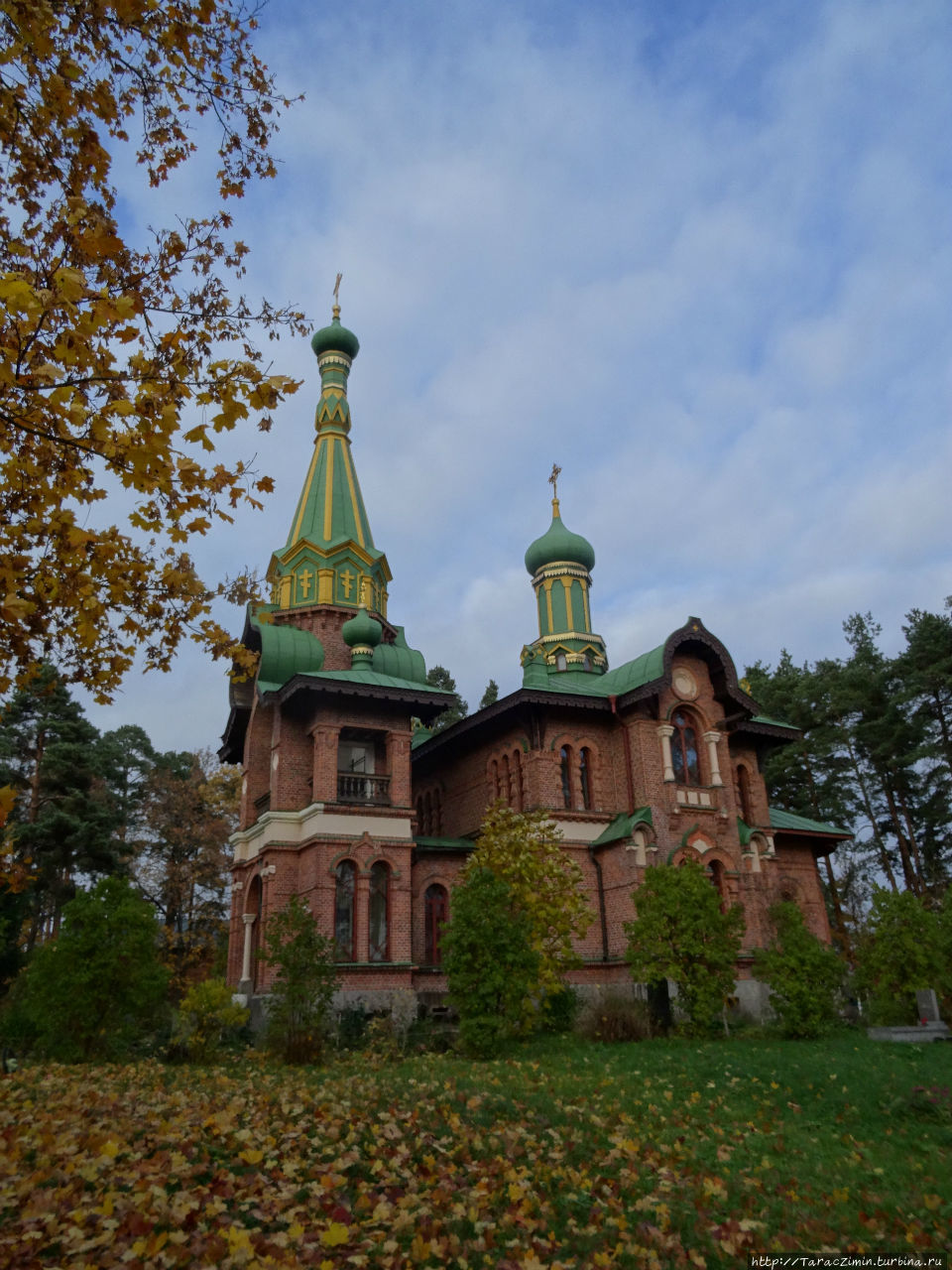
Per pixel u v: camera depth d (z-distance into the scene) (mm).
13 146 7406
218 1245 6008
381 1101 11609
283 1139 9281
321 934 24984
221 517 7734
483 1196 7828
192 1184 7582
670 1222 7609
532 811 26578
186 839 46906
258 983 27625
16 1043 20438
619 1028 20125
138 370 6734
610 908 28078
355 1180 8227
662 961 21297
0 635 7672
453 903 20312
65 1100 10938
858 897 47375
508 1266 6324
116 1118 9875
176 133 8742
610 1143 9984
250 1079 14906
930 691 43188
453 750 34406
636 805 29000
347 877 27000
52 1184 7254
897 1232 7523
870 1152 9727
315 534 35125
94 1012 18312
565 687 30547
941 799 43125
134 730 54812
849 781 45875
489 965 19062
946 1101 11305
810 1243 7246
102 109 7578
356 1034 21828
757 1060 15781
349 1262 6250
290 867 27422
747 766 33750
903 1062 15062
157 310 7941
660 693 29672
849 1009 25219
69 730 41156
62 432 6906
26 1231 6008
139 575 8133
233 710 33344
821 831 34656
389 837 27125
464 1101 11836
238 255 8617
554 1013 23250
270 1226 6844
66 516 7215
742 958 27828
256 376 6852
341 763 31406
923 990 22047
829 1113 11656
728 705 32031
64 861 38500
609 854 28484
